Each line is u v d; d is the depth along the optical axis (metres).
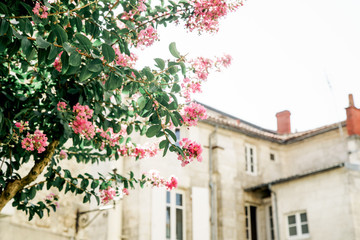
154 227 14.82
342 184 15.41
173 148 4.64
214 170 17.56
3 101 4.61
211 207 16.98
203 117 5.03
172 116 4.44
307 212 16.12
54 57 3.53
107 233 14.03
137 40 5.12
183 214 16.19
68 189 5.31
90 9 4.65
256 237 18.45
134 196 15.11
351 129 18.56
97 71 3.71
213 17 4.89
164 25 5.13
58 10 3.95
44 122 4.61
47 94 4.68
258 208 18.80
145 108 4.43
